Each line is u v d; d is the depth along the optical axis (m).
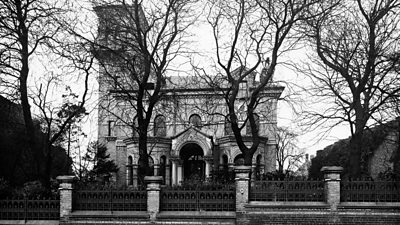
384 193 15.47
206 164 42.41
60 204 16.12
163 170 43.66
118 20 20.52
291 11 20.11
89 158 38.78
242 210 15.63
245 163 20.78
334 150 44.72
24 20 19.34
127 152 43.97
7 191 16.98
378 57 19.16
